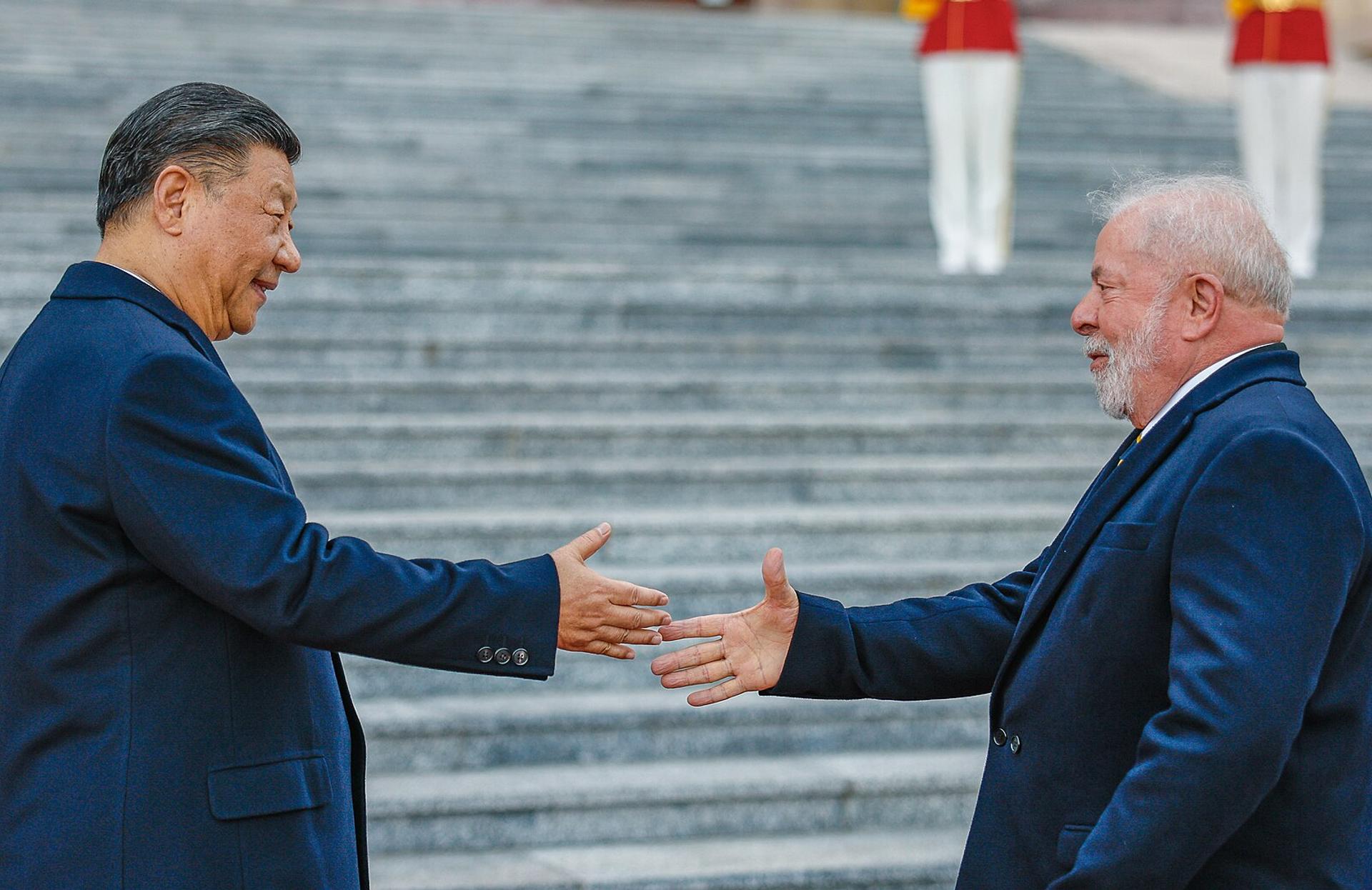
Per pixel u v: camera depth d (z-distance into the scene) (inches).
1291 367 94.8
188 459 89.5
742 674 112.6
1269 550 83.9
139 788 89.1
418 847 173.8
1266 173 381.7
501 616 95.3
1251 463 85.9
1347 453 90.5
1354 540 84.7
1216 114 518.6
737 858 172.4
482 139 428.1
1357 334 323.3
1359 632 88.0
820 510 244.2
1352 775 87.7
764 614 112.7
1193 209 95.9
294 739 95.5
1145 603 91.0
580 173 416.5
